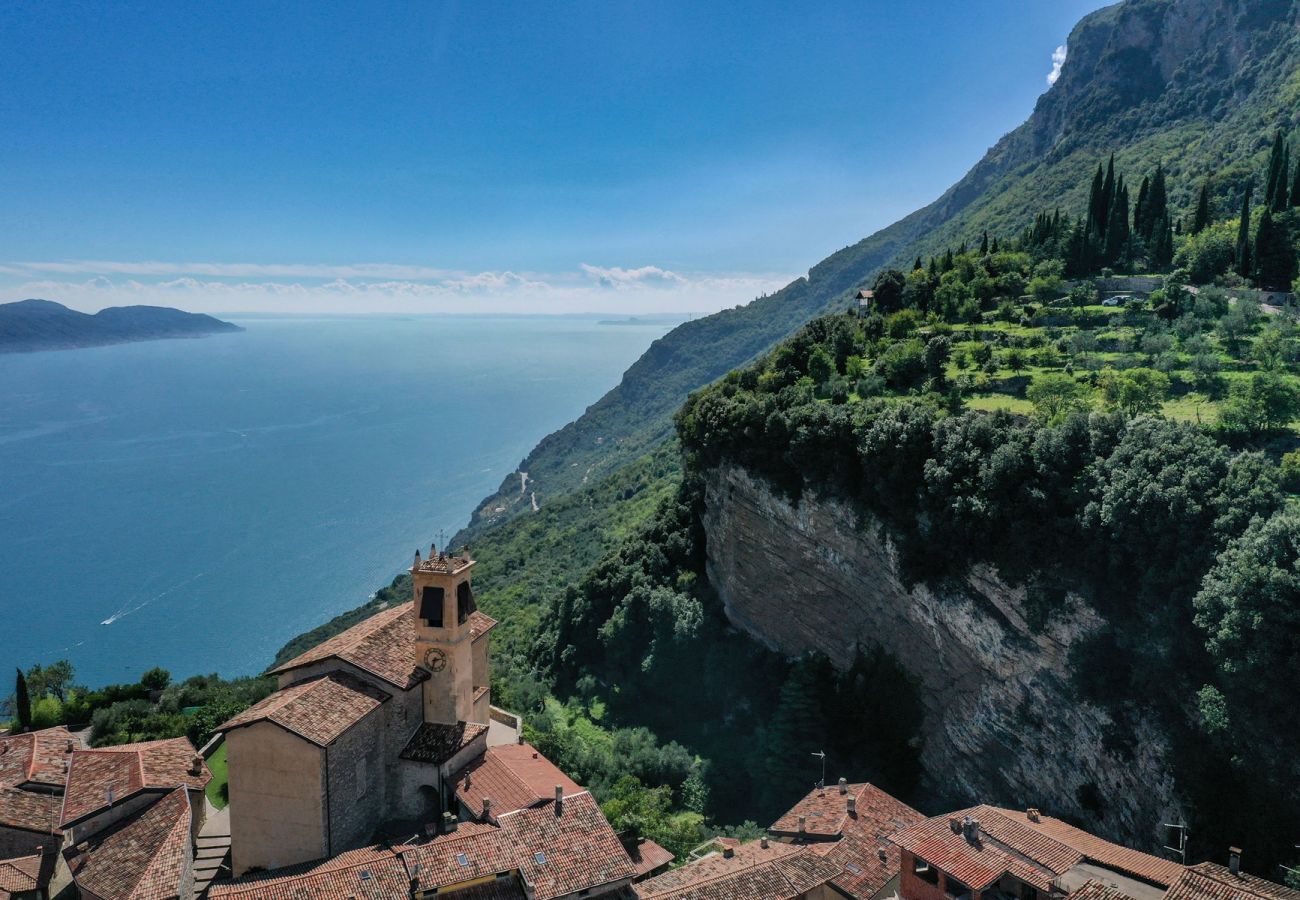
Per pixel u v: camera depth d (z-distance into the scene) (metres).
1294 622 44.59
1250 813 47.53
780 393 94.25
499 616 142.50
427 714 50.50
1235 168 153.62
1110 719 56.16
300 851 42.75
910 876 42.16
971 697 66.69
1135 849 53.78
